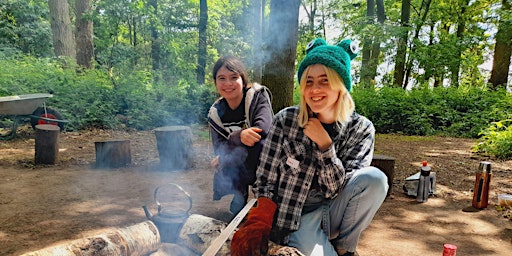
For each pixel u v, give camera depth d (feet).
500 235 10.61
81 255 6.57
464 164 20.45
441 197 14.21
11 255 8.30
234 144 8.93
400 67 49.90
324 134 6.48
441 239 10.23
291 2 18.01
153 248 7.73
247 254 6.12
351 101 6.64
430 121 36.52
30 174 15.64
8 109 21.65
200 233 7.73
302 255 6.26
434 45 46.01
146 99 33.30
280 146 7.08
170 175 16.15
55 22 44.45
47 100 28.27
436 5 52.54
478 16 50.49
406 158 22.00
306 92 6.48
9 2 51.29
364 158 7.07
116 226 10.19
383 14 49.06
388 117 37.42
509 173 18.28
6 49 41.55
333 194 6.91
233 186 9.55
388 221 11.55
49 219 10.60
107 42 52.34
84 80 32.81
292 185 6.97
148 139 26.11
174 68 47.11
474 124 34.47
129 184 14.52
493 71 44.19
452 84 46.83
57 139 17.60
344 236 7.14
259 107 9.01
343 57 6.43
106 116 30.04
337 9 68.13
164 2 45.57
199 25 45.52
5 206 11.57
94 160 18.70
